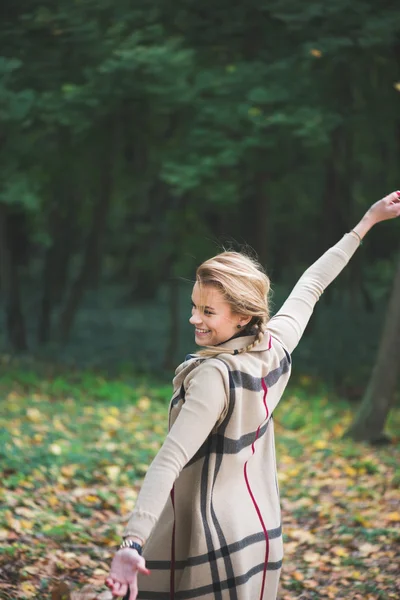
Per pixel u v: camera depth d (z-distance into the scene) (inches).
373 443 387.2
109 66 444.5
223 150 506.6
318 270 117.6
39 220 687.1
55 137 557.6
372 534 232.2
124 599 89.4
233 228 756.0
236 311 99.7
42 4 418.3
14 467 257.4
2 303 1021.8
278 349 104.4
